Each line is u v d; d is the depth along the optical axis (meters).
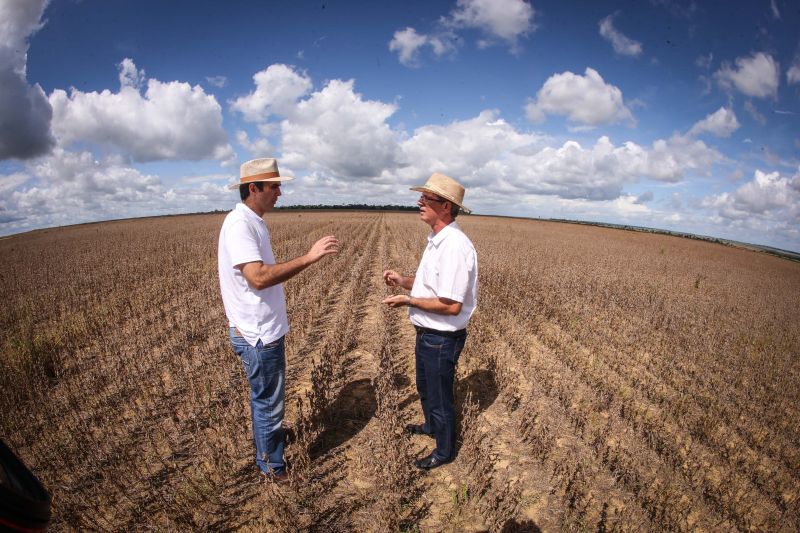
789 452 3.93
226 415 3.80
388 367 4.79
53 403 4.18
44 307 8.05
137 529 2.66
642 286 12.41
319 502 2.93
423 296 3.28
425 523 2.81
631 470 3.38
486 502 2.98
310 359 5.56
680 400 4.66
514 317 7.79
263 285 2.61
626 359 6.11
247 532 2.67
